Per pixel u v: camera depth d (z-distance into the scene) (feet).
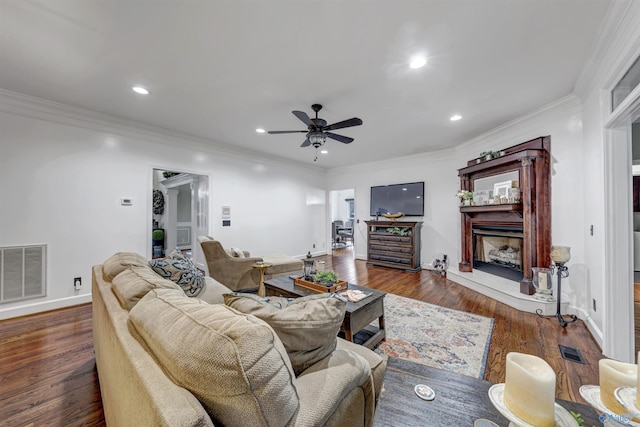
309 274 9.13
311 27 5.90
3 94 8.93
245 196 17.12
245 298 3.60
